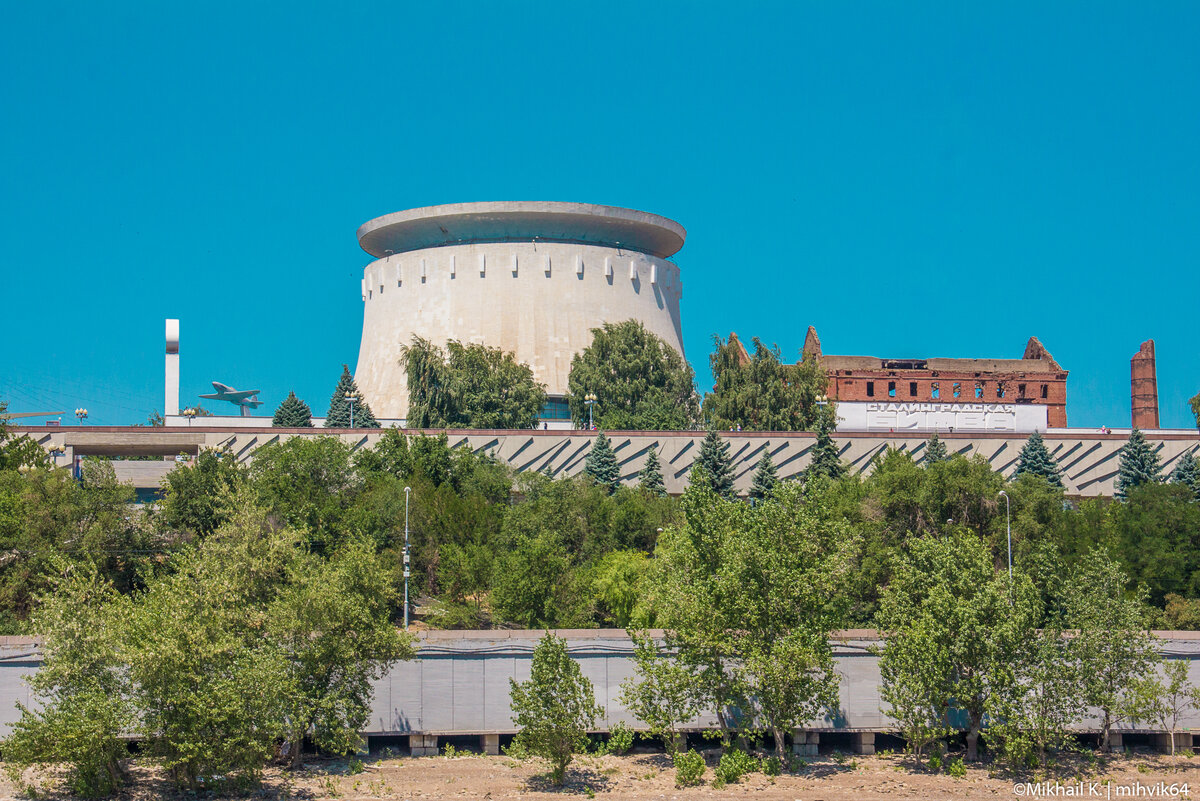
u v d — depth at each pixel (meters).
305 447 116.62
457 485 122.69
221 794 66.50
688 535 79.19
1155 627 94.94
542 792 68.62
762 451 142.75
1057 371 193.88
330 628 71.25
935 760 73.88
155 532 103.88
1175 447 146.50
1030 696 73.81
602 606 98.62
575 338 188.75
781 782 70.81
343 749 71.75
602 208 191.25
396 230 195.62
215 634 66.94
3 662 72.88
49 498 99.12
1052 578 80.88
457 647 77.81
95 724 62.62
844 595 76.06
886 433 146.50
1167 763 75.19
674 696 73.00
